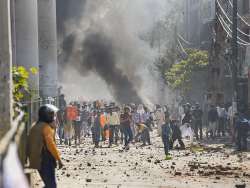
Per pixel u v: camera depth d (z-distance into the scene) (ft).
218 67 288.10
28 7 169.78
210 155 132.46
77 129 187.83
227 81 275.18
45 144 55.26
